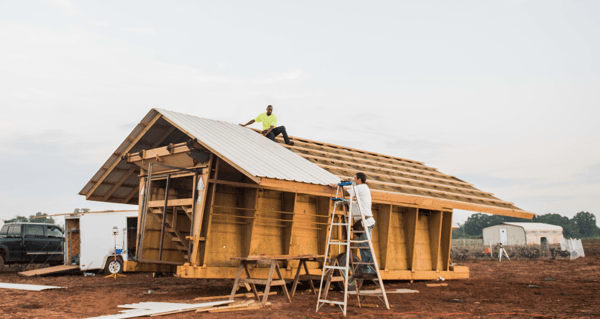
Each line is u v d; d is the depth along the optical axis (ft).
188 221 33.45
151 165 30.71
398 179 39.60
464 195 43.29
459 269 41.09
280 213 30.71
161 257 29.89
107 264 47.39
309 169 30.50
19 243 52.85
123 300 26.16
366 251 25.54
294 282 26.68
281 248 30.40
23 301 25.73
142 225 30.94
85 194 38.93
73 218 50.19
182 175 29.99
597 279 42.04
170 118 31.12
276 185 24.99
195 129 30.50
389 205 35.17
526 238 136.26
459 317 20.26
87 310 22.39
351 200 23.08
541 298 27.55
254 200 29.25
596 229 586.86
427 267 38.83
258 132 41.24
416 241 38.52
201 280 40.19
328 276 23.90
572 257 88.99
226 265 28.35
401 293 30.22
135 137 34.35
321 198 32.09
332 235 32.14
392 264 35.91
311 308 22.76
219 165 29.12
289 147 38.24
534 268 59.52
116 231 47.80
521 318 20.02
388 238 34.86
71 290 31.53
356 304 24.32
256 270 28.78
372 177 37.50
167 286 34.68
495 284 36.99
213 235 28.22
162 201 30.66
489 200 44.78
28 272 46.19
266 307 23.02
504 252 88.63
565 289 32.99
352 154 46.14
